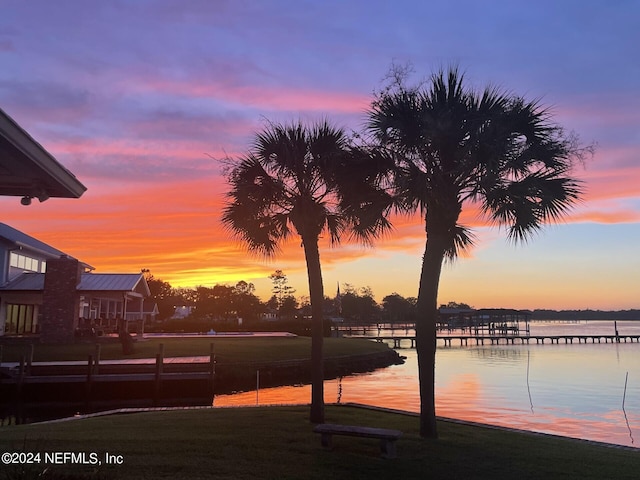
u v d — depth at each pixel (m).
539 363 44.88
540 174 9.97
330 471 7.64
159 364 23.64
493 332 105.25
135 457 7.97
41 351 28.48
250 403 22.83
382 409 13.75
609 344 81.44
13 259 36.75
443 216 10.23
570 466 8.42
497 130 9.57
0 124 5.46
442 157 10.02
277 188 12.05
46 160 6.77
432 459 8.52
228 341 39.66
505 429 11.81
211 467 7.54
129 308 69.38
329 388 28.05
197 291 105.75
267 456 8.30
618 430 17.09
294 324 63.56
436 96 10.03
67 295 32.41
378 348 48.03
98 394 23.30
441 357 52.94
